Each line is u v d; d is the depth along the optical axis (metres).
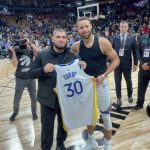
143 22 20.80
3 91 7.46
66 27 23.59
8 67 12.54
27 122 4.76
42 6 27.42
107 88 3.30
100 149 3.53
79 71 3.05
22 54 4.55
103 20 22.59
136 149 3.49
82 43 3.22
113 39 5.13
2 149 3.77
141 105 4.95
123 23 5.02
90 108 3.15
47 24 24.78
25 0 26.38
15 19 25.19
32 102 4.82
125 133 4.00
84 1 21.78
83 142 3.79
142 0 24.47
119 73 5.14
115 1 25.42
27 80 4.67
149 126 4.21
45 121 3.10
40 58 3.10
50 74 3.00
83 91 3.10
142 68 4.63
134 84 7.21
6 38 18.02
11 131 4.39
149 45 4.53
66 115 3.09
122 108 5.11
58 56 3.07
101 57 3.22
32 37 18.70
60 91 3.01
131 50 5.04
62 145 3.35
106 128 3.37
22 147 3.80
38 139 4.04
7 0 25.14
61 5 27.47
